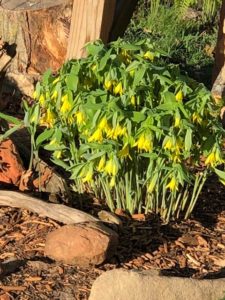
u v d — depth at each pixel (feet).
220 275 3.32
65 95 3.46
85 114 3.40
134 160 3.52
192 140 3.51
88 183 3.77
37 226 3.55
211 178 4.23
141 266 3.33
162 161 3.44
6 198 3.69
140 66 3.41
